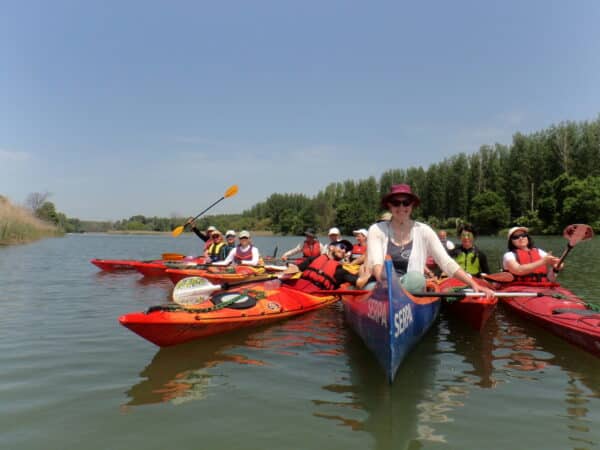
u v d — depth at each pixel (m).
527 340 4.79
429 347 4.53
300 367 3.87
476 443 2.56
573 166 49.22
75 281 9.22
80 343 4.54
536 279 5.96
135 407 3.04
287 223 87.69
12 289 8.05
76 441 2.58
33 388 3.36
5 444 2.54
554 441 2.59
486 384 3.49
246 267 9.11
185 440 2.60
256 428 2.74
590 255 16.23
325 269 6.38
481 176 59.38
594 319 4.26
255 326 5.27
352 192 81.81
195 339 4.61
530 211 49.91
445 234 9.33
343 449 2.49
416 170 71.50
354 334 5.00
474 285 4.11
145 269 9.88
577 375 3.69
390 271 3.42
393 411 2.99
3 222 24.47
